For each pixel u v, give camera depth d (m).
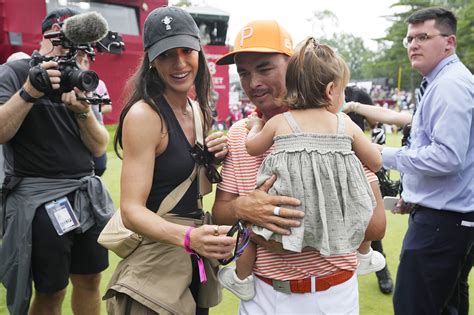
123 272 1.82
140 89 1.78
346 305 1.77
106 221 2.60
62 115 2.46
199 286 2.01
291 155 1.62
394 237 5.12
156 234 1.65
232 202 1.87
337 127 1.66
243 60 1.96
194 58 1.82
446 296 2.52
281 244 1.70
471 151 2.42
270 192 1.66
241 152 1.93
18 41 7.32
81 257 2.64
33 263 2.44
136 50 10.03
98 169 4.63
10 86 2.38
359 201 1.62
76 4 9.02
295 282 1.73
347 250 1.60
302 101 1.66
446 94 2.35
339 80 1.67
